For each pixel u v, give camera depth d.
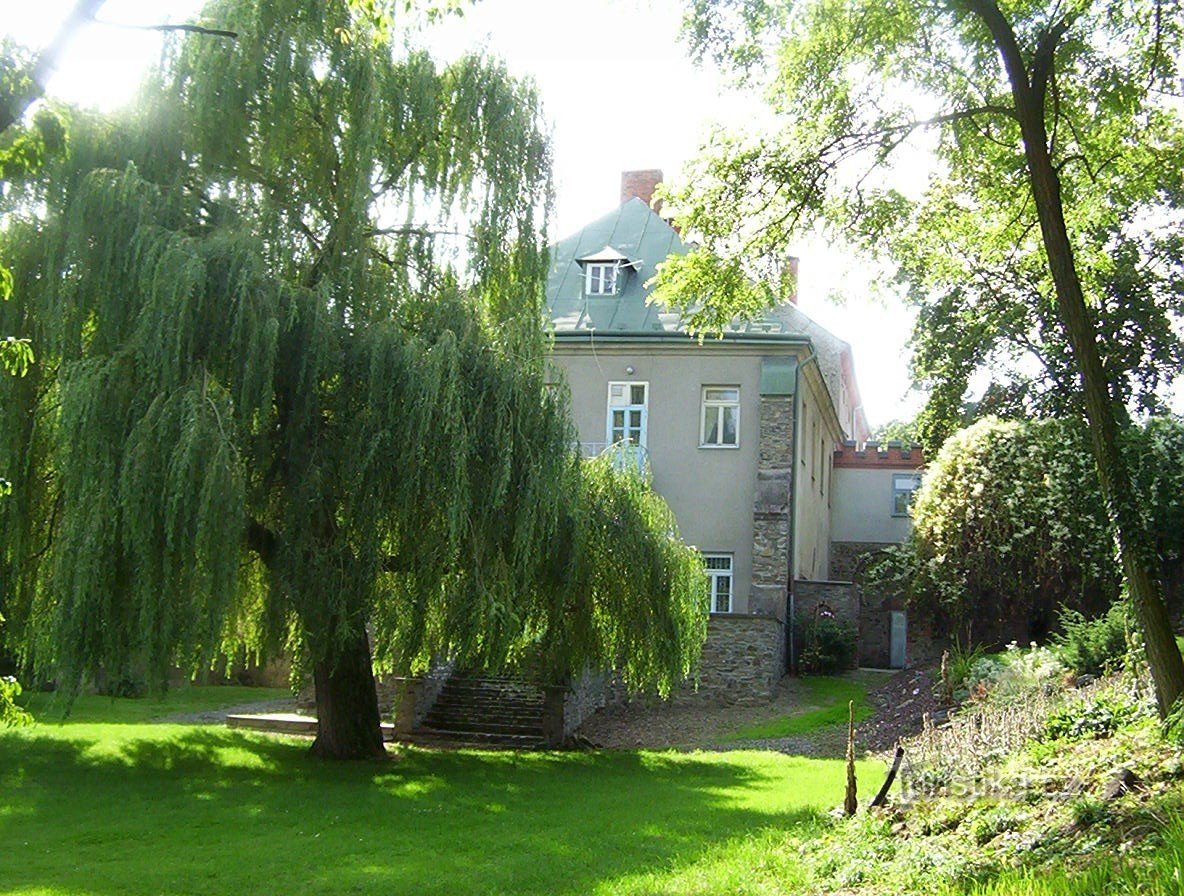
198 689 28.70
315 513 13.79
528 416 14.82
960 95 13.41
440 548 14.02
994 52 12.76
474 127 15.57
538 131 16.17
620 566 17.16
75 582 12.20
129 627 12.48
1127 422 23.14
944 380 29.50
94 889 8.98
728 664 23.31
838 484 35.75
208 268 13.09
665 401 26.48
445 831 11.45
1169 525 20.45
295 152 14.68
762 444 25.84
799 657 26.22
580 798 13.58
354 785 14.32
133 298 12.97
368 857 10.26
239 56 13.99
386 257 15.21
